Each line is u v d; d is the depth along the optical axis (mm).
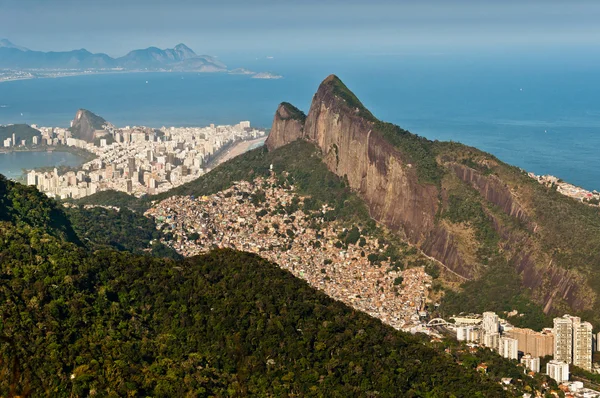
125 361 175750
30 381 160125
